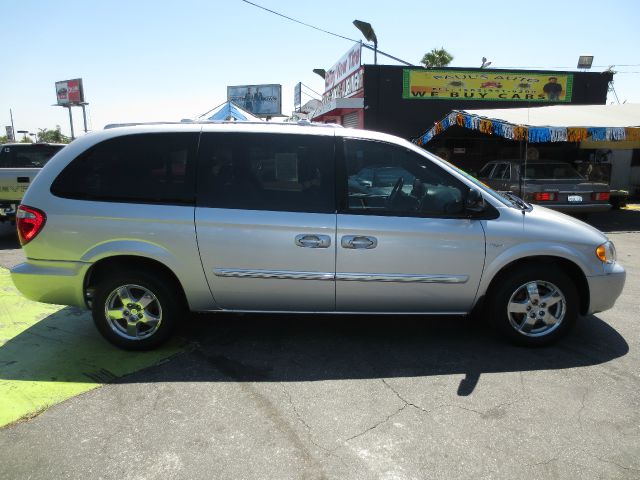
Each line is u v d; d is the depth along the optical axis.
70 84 47.34
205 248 3.72
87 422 3.00
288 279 3.77
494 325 4.04
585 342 4.20
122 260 3.87
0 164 9.71
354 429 2.94
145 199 3.74
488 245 3.79
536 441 2.82
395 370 3.69
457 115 12.84
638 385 3.46
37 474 2.54
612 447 2.77
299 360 3.86
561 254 3.82
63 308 5.08
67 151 3.83
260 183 3.76
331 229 3.70
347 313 3.95
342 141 3.83
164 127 3.85
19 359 3.84
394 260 3.76
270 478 2.52
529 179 10.88
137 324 3.93
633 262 7.42
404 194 3.83
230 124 3.88
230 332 4.40
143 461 2.64
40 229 3.73
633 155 16.94
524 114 12.16
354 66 19.41
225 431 2.92
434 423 3.00
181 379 3.54
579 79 19.27
